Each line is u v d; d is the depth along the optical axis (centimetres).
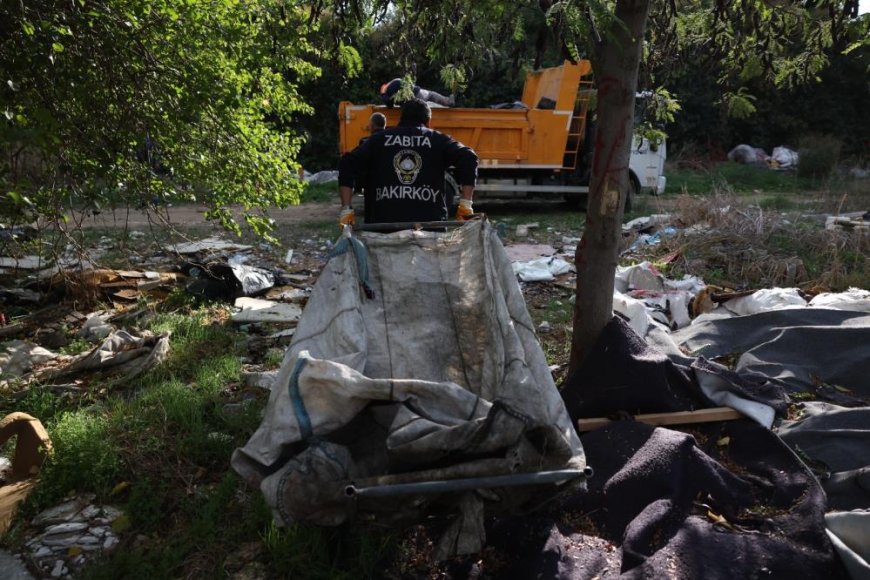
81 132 538
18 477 404
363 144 525
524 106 1226
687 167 2080
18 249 692
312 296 361
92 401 499
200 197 722
